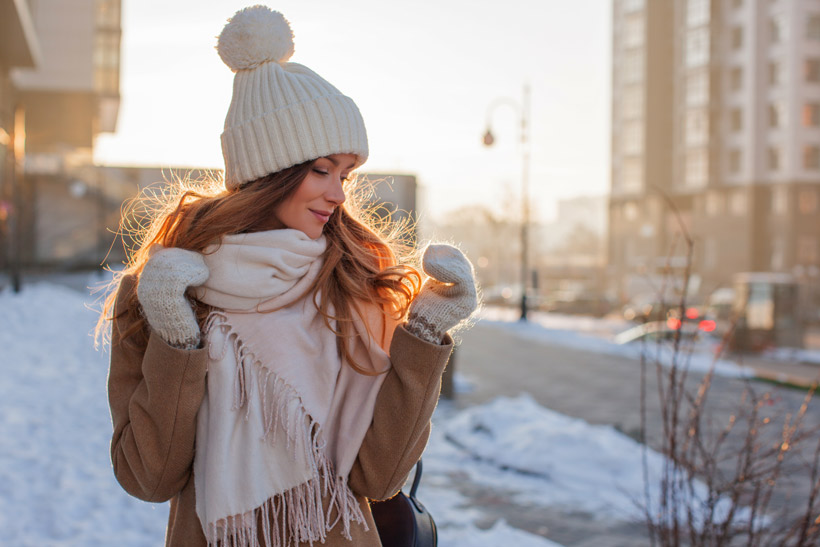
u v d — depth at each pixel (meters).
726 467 4.49
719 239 54.62
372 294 1.47
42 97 41.81
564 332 24.73
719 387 11.11
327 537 1.38
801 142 50.81
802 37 50.56
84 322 13.87
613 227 64.00
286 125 1.41
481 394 11.27
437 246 1.40
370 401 1.38
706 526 3.21
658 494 5.83
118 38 46.56
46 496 4.52
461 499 5.76
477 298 1.38
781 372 15.66
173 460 1.36
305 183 1.43
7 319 12.50
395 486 1.40
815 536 3.17
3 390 7.57
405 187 7.96
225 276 1.38
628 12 62.53
